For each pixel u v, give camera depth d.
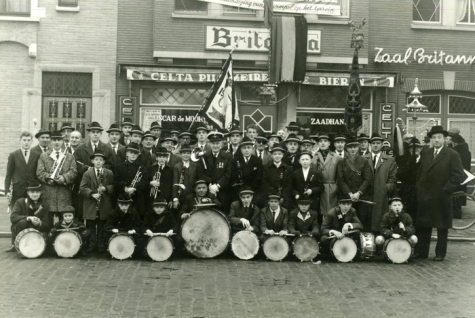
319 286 9.02
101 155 11.42
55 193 11.39
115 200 11.51
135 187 11.27
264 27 18.02
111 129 12.30
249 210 11.38
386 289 8.90
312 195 11.73
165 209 11.19
